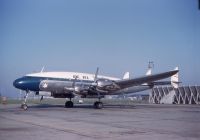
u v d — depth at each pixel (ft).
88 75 113.70
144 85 123.75
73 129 44.68
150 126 49.08
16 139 35.42
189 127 47.85
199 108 119.03
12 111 87.04
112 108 109.91
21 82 99.09
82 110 93.56
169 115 74.43
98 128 46.06
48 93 105.60
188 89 211.82
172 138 36.73
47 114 74.54
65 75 107.45
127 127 47.52
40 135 38.60
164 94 228.84
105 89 103.19
